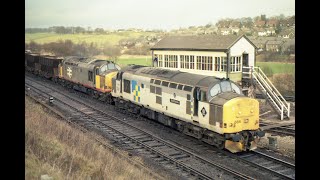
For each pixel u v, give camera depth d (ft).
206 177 49.21
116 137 70.08
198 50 105.91
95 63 115.34
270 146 63.05
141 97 84.84
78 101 108.17
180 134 72.84
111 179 42.91
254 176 50.44
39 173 38.58
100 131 74.49
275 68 142.41
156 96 78.38
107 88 106.42
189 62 110.73
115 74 106.73
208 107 61.26
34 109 73.77
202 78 66.33
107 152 53.78
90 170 44.62
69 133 60.18
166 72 78.84
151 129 77.30
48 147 48.06
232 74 99.40
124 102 94.89
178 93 69.97
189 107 66.80
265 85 92.43
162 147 63.87
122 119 87.04
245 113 58.70
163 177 48.98
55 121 66.23
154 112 81.15
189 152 59.26
